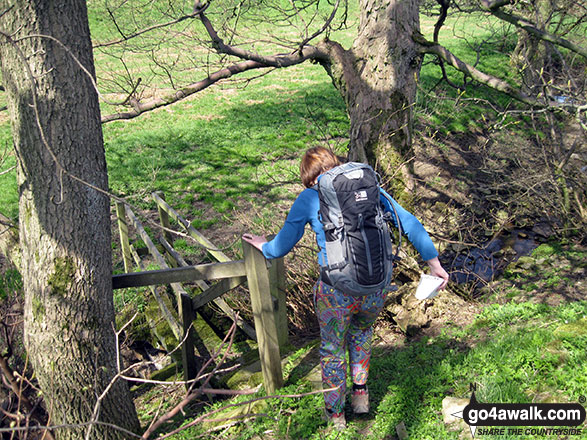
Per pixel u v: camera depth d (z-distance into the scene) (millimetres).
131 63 20297
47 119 3143
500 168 11977
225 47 6898
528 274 7203
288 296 5738
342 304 2818
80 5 3197
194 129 14469
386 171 7914
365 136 8039
